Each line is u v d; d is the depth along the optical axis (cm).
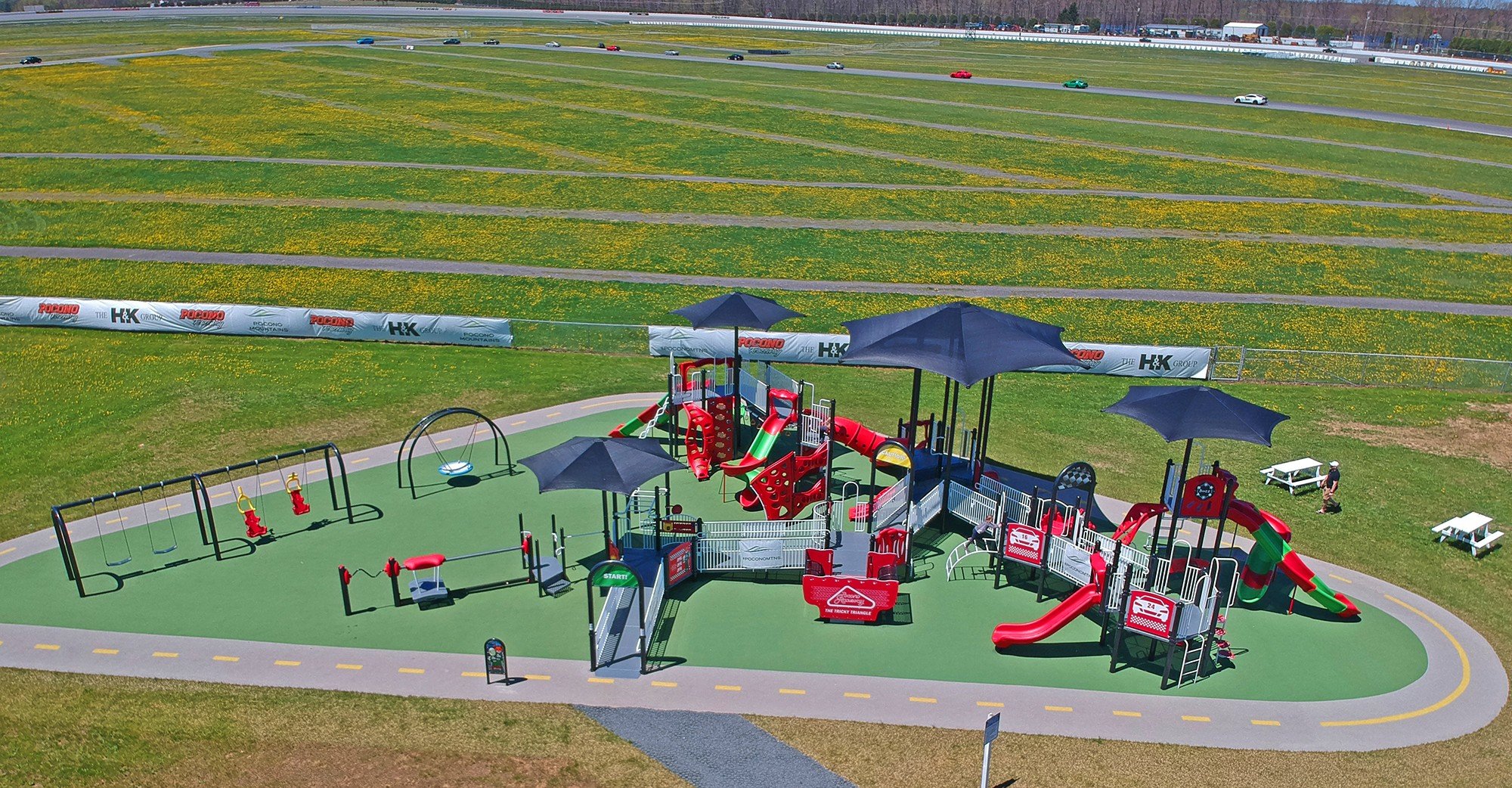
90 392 4106
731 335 4659
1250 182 8069
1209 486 2672
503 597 2709
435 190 7531
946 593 2777
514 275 5884
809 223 6931
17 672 2345
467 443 3688
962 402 4234
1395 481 3519
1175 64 16875
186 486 3319
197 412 3925
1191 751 2147
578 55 15188
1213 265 6194
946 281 5900
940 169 8425
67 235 6378
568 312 5372
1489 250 6519
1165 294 5703
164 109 10012
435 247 6341
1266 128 10500
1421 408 4200
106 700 2252
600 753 2108
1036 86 13300
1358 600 2766
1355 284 5891
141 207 6919
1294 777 2072
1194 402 2570
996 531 2855
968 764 2095
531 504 3244
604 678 2362
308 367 4434
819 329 5147
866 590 2573
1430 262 6262
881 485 3438
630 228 6750
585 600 2705
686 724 2209
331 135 9106
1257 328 5225
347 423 3859
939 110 11131
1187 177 8231
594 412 4006
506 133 9419
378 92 11250
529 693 2306
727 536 2853
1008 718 2247
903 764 2091
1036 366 2795
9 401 4009
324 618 2592
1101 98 12381
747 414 3747
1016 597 2756
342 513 3158
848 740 2162
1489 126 10788
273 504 3206
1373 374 4481
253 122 9538
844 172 8275
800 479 3136
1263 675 2427
